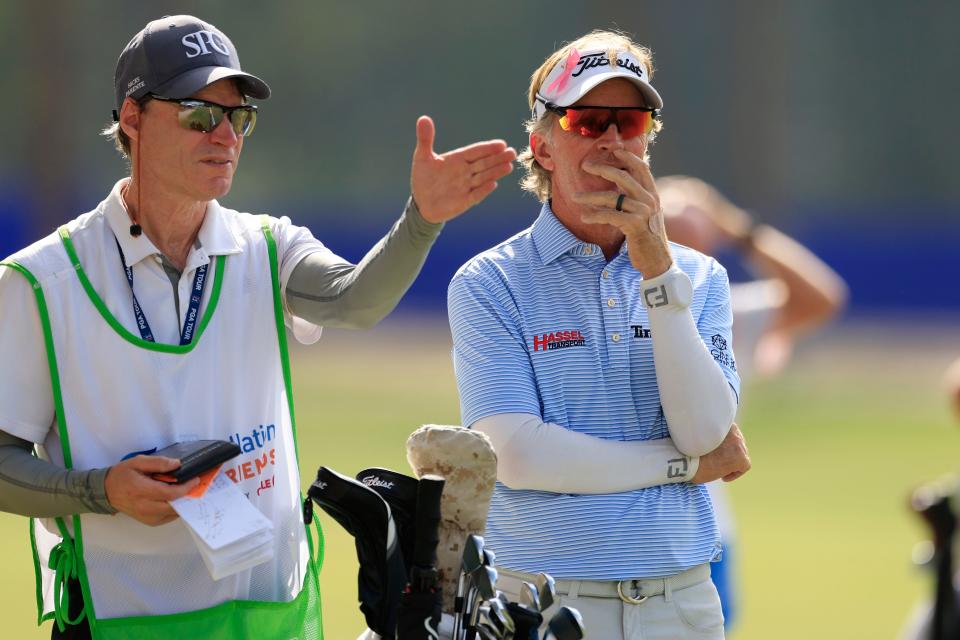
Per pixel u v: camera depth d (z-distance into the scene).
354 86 165.50
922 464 55.12
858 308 130.88
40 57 122.38
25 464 12.47
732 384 14.69
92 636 12.66
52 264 12.68
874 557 37.94
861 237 133.38
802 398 79.44
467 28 165.75
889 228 136.88
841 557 37.94
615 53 14.12
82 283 12.69
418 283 133.00
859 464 55.31
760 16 127.88
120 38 144.38
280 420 13.46
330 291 13.07
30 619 29.45
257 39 162.00
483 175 12.10
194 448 12.20
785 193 132.62
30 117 126.25
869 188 169.75
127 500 11.97
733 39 132.25
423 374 87.00
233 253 13.24
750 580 35.12
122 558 12.73
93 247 12.86
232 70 12.75
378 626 11.66
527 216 139.25
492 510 14.20
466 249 135.25
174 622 12.66
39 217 122.75
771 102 127.62
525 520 13.95
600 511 13.80
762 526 42.66
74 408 12.67
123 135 13.33
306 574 13.51
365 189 165.62
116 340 12.66
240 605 12.88
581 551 13.73
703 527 14.33
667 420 13.96
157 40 12.73
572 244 14.45
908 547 39.28
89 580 12.71
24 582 33.81
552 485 13.79
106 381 12.67
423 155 12.08
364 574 11.77
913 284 131.12
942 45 168.62
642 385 14.27
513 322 14.38
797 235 135.38
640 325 14.32
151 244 12.86
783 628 29.80
